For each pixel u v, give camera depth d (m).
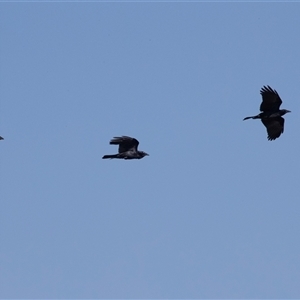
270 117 94.06
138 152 92.62
